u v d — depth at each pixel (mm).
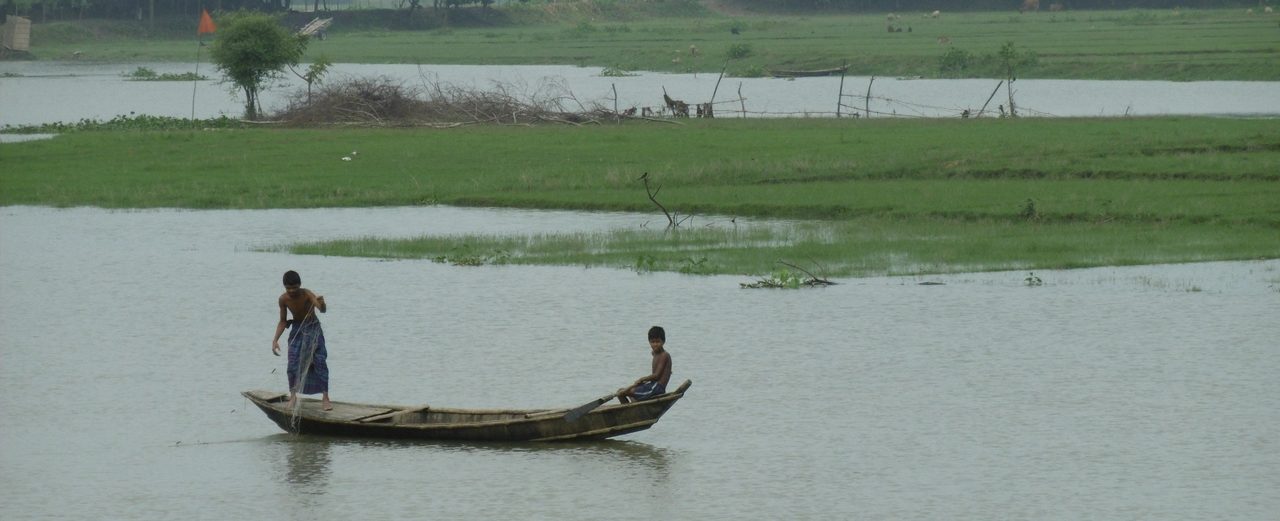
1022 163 112000
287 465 43094
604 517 37625
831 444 44344
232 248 89125
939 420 47000
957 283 72938
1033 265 77312
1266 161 108562
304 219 103000
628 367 55094
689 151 130625
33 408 50344
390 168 125375
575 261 81625
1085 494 39062
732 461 42688
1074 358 55812
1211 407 48156
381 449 44875
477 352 58125
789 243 86250
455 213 105312
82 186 117625
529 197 108250
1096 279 73500
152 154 137375
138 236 94875
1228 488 39438
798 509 38062
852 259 79500
